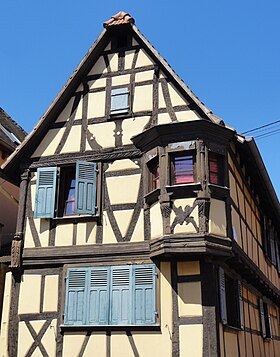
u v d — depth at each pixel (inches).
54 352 415.2
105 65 494.9
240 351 440.5
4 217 577.9
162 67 472.7
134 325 400.5
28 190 479.2
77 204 445.7
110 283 422.0
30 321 431.8
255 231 560.1
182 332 384.8
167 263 409.1
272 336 630.5
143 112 464.4
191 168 418.9
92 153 468.4
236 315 451.2
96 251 434.6
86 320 416.2
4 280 499.2
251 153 467.5
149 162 440.8
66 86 485.4
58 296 433.1
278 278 688.4
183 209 402.6
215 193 410.0
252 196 564.7
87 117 482.9
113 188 452.1
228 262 437.1
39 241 454.9
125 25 493.4
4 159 575.5
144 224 430.0
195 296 391.2
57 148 482.3
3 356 427.8
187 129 423.8
